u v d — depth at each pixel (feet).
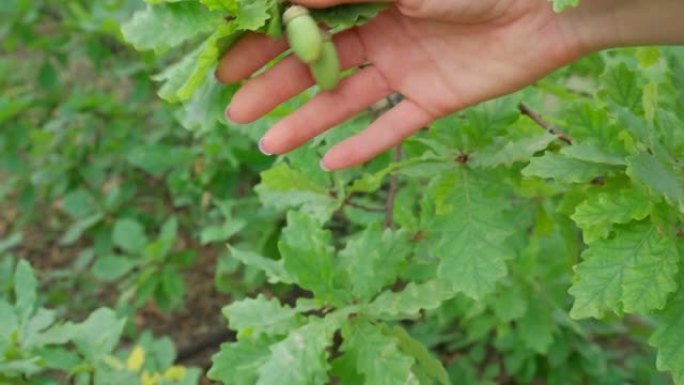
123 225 3.77
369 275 2.16
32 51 4.81
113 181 4.50
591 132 1.98
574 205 2.17
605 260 1.83
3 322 2.46
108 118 4.24
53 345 2.65
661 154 1.89
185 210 5.00
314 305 2.18
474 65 1.99
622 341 4.31
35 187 4.58
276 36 1.78
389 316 2.15
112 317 2.54
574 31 1.97
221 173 3.73
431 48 1.99
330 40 1.86
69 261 5.17
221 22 1.76
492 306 3.29
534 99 2.56
